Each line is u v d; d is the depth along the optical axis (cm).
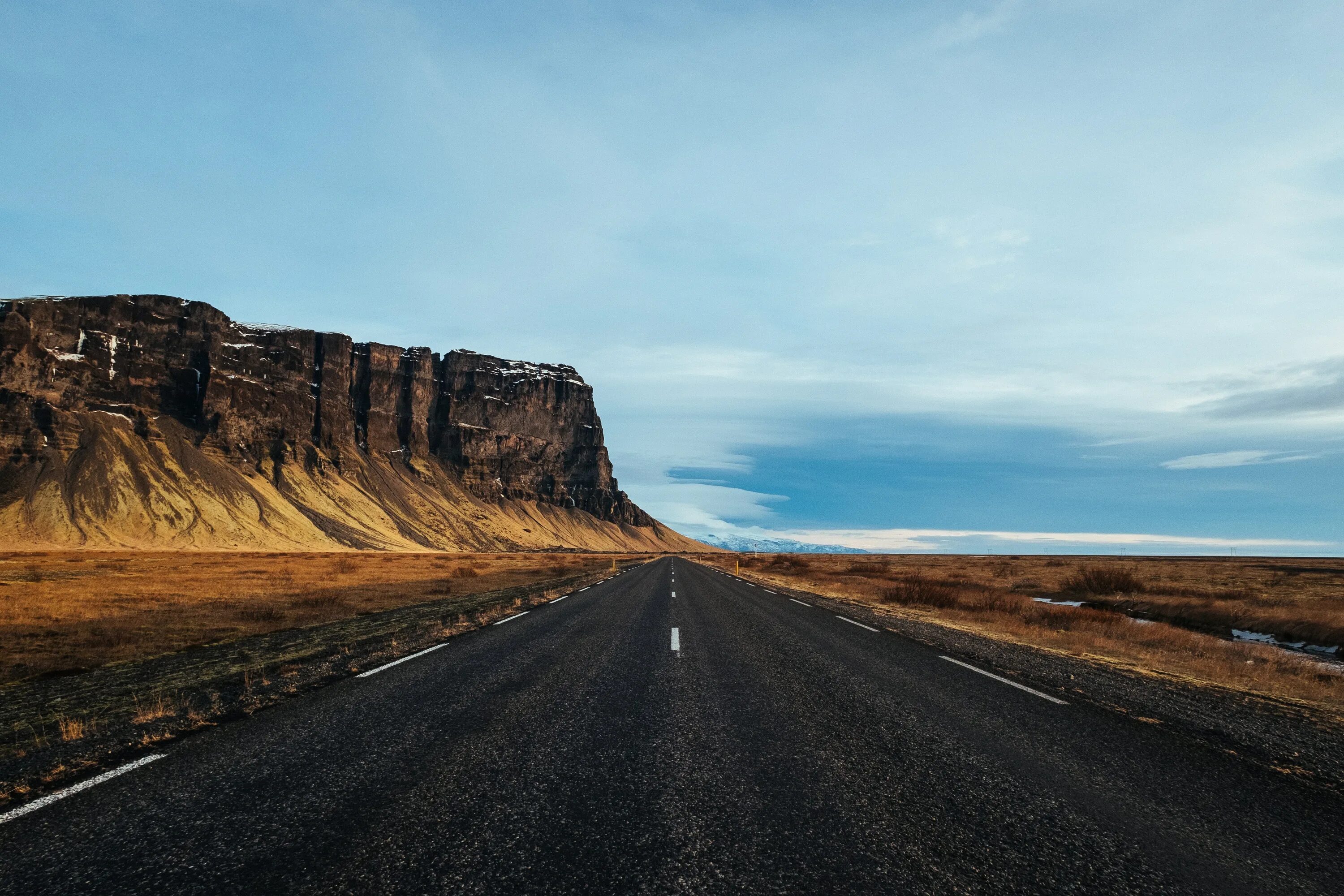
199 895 258
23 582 2366
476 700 607
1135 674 865
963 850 310
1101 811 366
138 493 12406
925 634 1170
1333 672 1116
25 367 13150
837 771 420
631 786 386
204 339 17050
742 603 1736
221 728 505
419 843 305
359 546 14562
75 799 358
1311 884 287
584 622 1255
